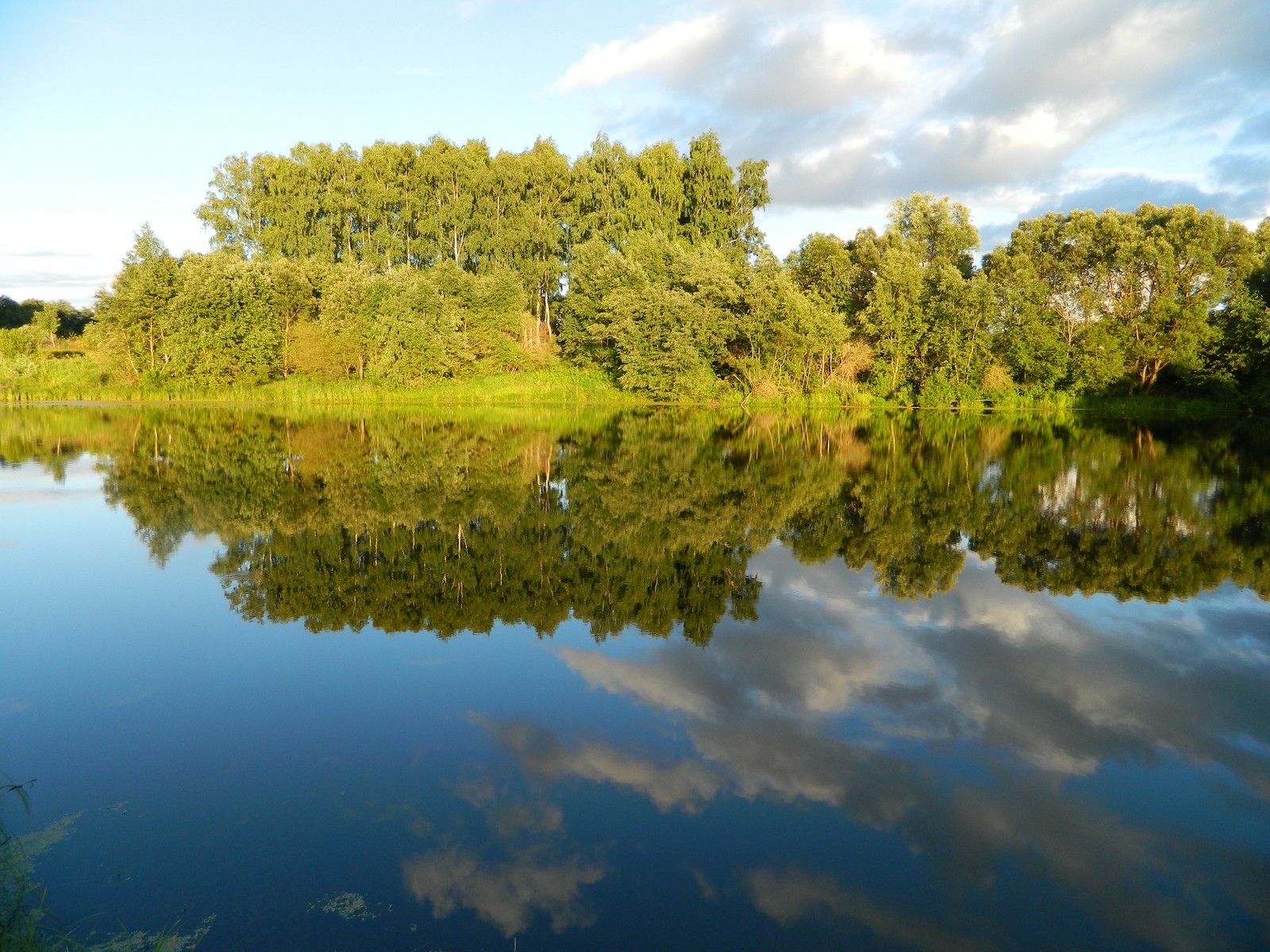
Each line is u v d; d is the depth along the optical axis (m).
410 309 47.84
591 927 3.85
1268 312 41.41
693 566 10.68
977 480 18.97
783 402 45.31
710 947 3.70
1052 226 51.75
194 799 4.97
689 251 50.59
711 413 42.94
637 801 4.93
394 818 4.76
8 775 5.27
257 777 5.23
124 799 4.97
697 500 15.86
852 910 3.99
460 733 5.81
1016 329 45.69
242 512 13.98
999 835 4.62
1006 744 5.67
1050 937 3.83
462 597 9.12
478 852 4.45
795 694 6.51
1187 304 44.31
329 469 19.45
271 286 47.22
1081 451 25.47
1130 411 44.56
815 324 43.09
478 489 16.64
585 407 45.25
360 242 57.72
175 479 17.67
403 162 58.00
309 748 5.60
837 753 5.54
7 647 7.56
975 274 51.47
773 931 3.84
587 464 21.06
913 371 48.38
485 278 51.12
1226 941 3.80
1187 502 15.91
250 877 4.22
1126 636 8.00
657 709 6.21
